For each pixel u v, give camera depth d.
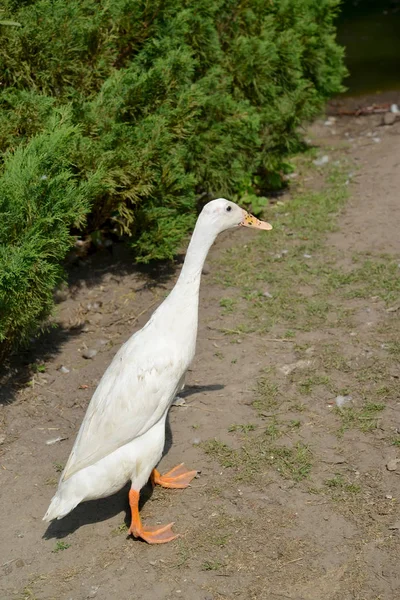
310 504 1.87
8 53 2.45
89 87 2.57
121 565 1.80
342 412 2.08
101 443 1.80
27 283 2.08
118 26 2.61
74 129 2.23
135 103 2.51
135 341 1.88
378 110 3.91
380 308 2.40
